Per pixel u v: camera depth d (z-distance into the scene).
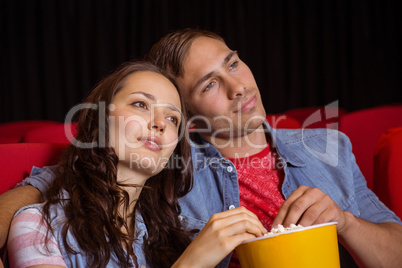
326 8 4.57
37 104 4.51
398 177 1.28
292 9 4.61
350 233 1.06
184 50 1.26
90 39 4.51
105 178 0.97
